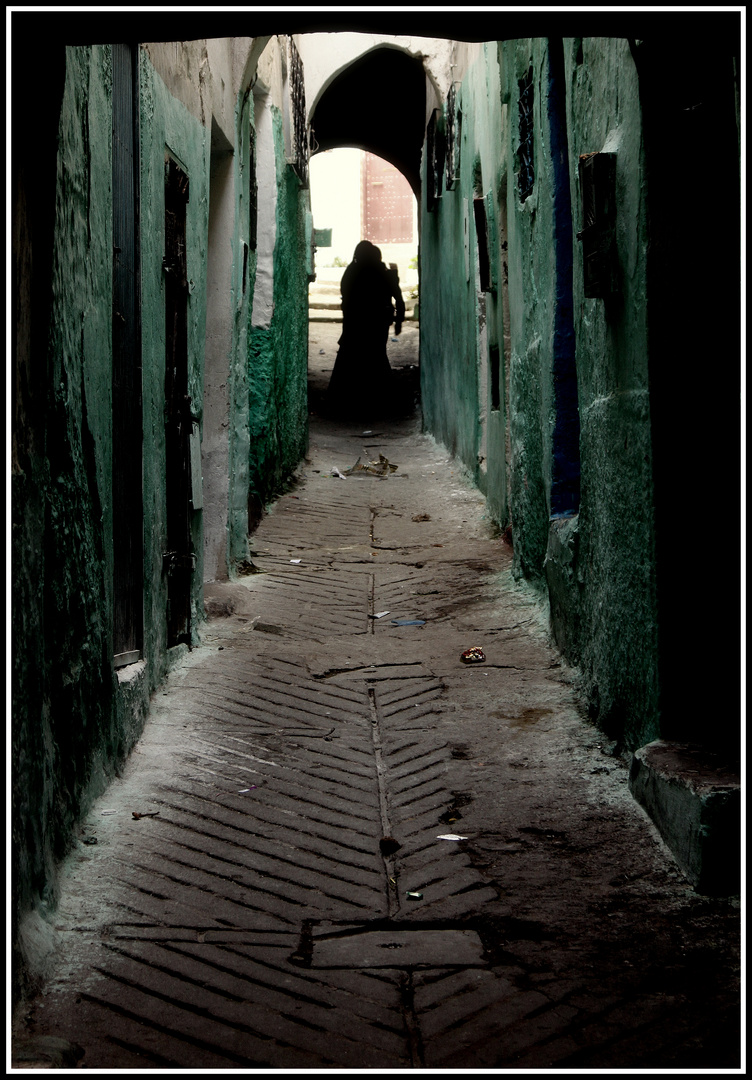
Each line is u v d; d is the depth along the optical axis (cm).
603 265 440
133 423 487
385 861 379
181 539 605
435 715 527
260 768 459
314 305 2352
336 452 1377
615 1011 277
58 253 341
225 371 796
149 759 457
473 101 1027
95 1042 262
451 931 325
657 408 392
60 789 347
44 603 327
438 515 1017
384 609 736
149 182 512
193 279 633
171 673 574
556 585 600
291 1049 264
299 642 660
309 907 341
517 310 759
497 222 873
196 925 324
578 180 510
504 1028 272
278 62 1080
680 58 373
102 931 315
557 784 432
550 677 566
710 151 385
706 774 359
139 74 489
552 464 630
